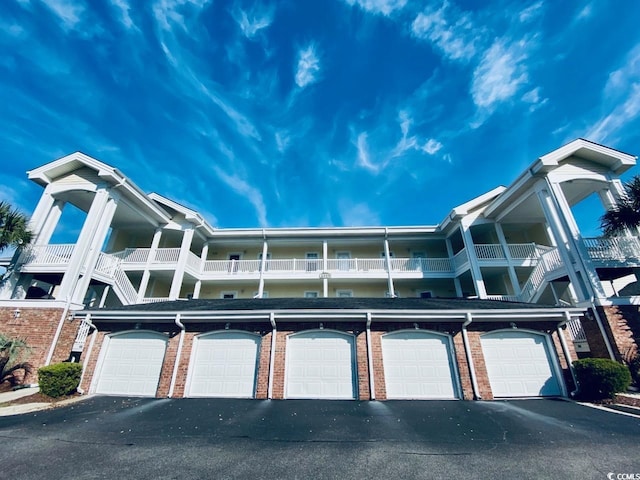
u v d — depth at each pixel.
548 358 8.70
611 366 7.73
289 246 20.47
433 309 8.87
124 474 3.59
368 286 18.97
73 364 8.89
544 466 3.82
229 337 9.16
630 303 9.91
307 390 8.37
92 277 12.86
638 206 10.47
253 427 5.52
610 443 4.64
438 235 18.69
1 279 12.09
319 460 4.02
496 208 15.59
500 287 17.30
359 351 8.66
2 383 9.45
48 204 13.66
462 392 8.19
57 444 4.66
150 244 19.34
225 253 20.39
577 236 11.12
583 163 12.63
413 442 4.70
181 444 4.63
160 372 8.91
